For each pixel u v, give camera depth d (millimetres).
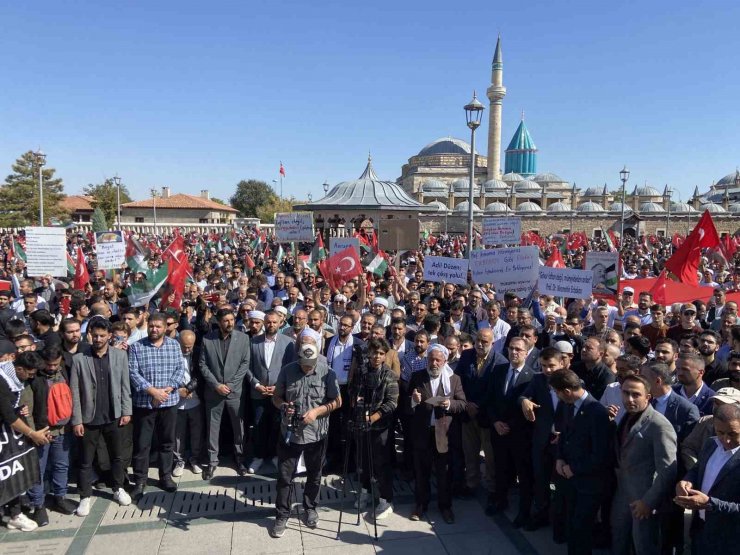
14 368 5484
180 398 6754
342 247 12719
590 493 4816
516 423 5922
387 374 5906
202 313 8859
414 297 10031
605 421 4828
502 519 6023
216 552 5277
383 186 37406
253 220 79188
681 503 3889
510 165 103625
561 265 14180
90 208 70125
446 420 5883
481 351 6375
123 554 5230
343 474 6539
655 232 71062
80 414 5930
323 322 7770
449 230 69688
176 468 7086
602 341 6254
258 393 7203
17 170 53719
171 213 76000
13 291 12227
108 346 6246
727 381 5652
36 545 5375
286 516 5637
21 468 5449
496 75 82688
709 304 10719
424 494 6023
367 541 5512
